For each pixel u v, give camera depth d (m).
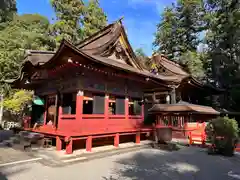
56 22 26.55
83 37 28.03
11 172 5.96
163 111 15.35
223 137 9.27
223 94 25.39
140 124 13.45
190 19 29.81
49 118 12.95
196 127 14.70
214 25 25.80
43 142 9.58
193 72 25.08
